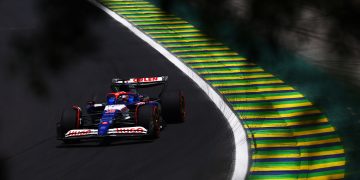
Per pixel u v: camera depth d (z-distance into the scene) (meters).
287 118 40.28
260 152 33.94
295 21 66.06
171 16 69.88
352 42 60.09
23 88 51.22
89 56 59.16
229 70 52.97
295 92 46.16
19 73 54.88
